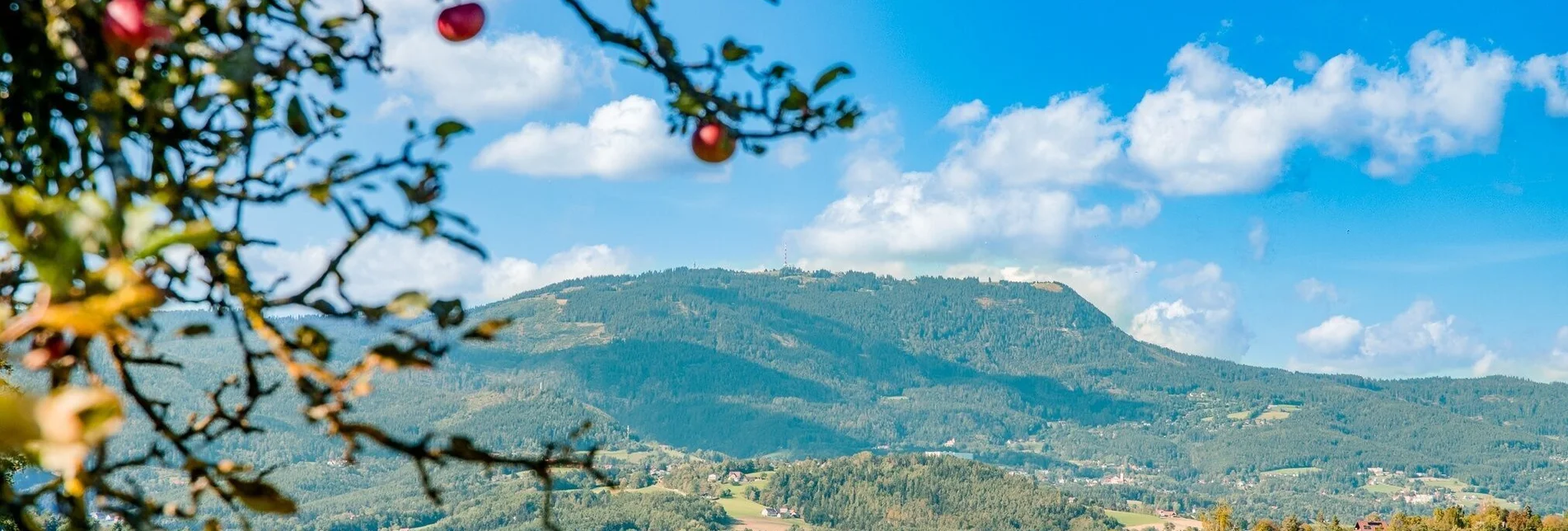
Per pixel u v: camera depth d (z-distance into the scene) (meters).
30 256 1.47
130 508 2.38
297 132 2.65
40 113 2.50
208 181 2.32
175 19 2.23
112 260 1.52
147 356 2.56
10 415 1.16
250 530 2.42
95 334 1.57
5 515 2.25
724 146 2.94
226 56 2.40
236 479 2.42
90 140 2.52
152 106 2.33
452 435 2.40
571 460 2.53
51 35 2.24
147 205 1.54
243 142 2.55
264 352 2.46
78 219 1.49
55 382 2.03
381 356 2.27
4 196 1.46
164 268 2.38
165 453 2.55
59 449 1.18
